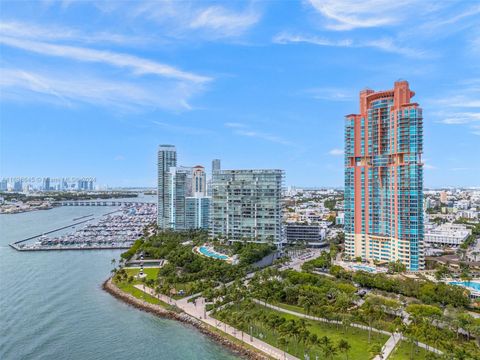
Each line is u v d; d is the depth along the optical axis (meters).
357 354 158.50
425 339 156.50
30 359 165.75
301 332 163.12
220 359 167.25
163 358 168.62
